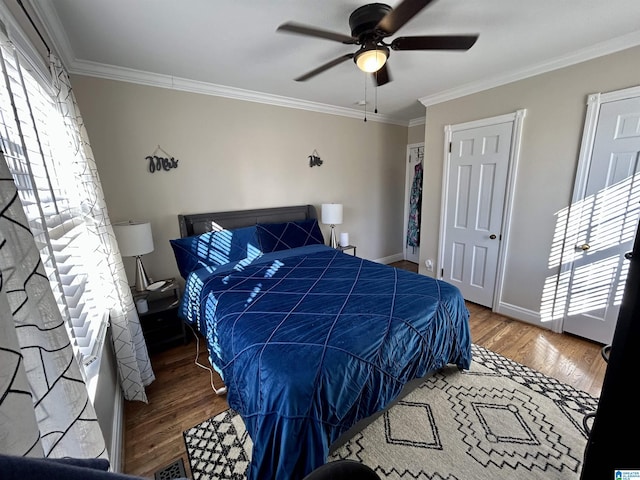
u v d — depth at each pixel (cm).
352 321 157
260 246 303
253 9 164
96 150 243
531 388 193
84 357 124
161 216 280
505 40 208
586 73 228
